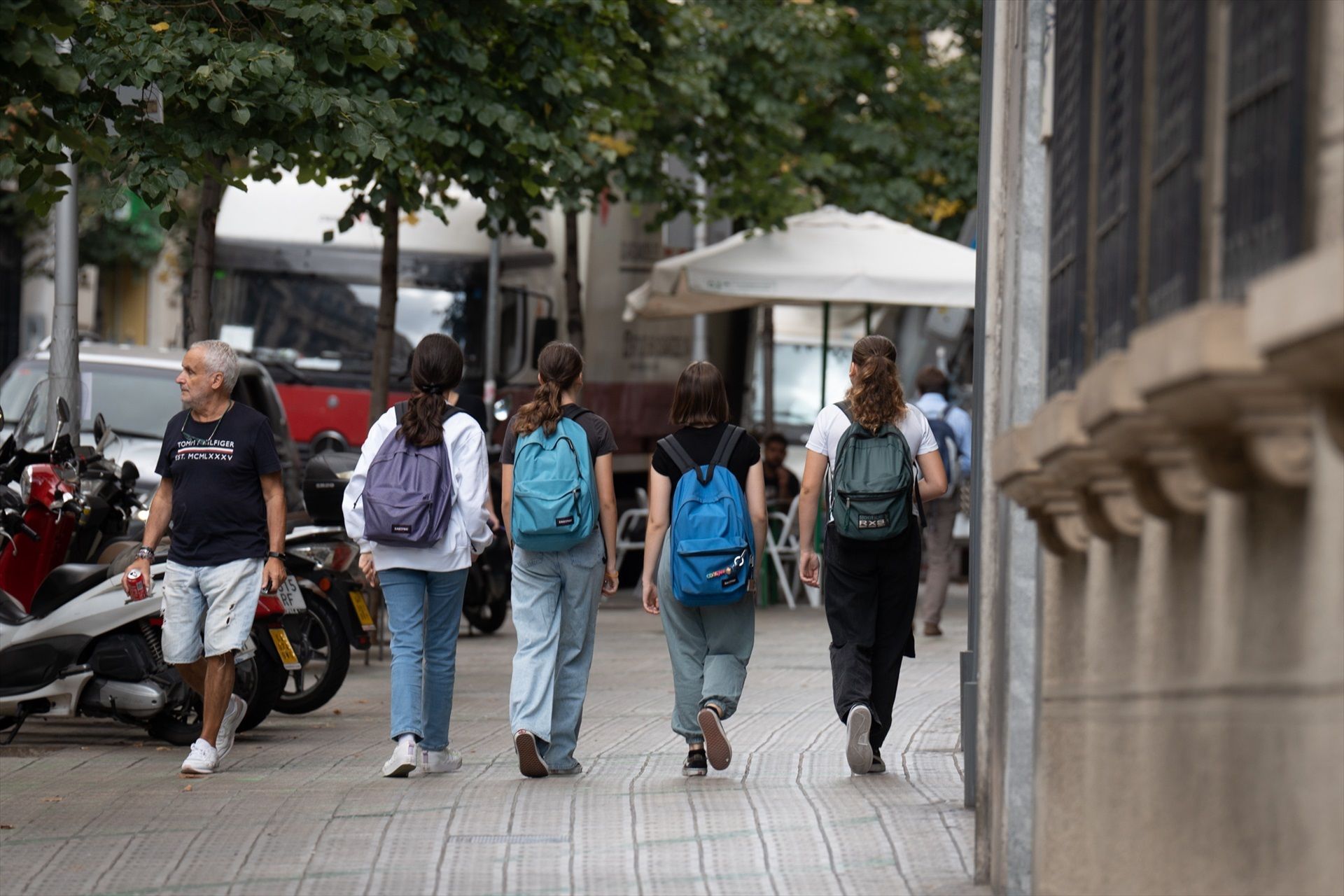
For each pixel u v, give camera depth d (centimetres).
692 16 4750
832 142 6156
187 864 1534
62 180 1709
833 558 1978
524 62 3538
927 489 2003
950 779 1958
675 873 1490
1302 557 618
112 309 10725
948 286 4500
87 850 1599
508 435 2031
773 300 4831
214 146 2680
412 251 5188
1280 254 648
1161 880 821
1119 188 947
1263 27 680
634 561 5319
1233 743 704
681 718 1988
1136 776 883
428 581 2053
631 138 4962
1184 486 734
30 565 2331
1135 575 890
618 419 5391
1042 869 1147
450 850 1591
